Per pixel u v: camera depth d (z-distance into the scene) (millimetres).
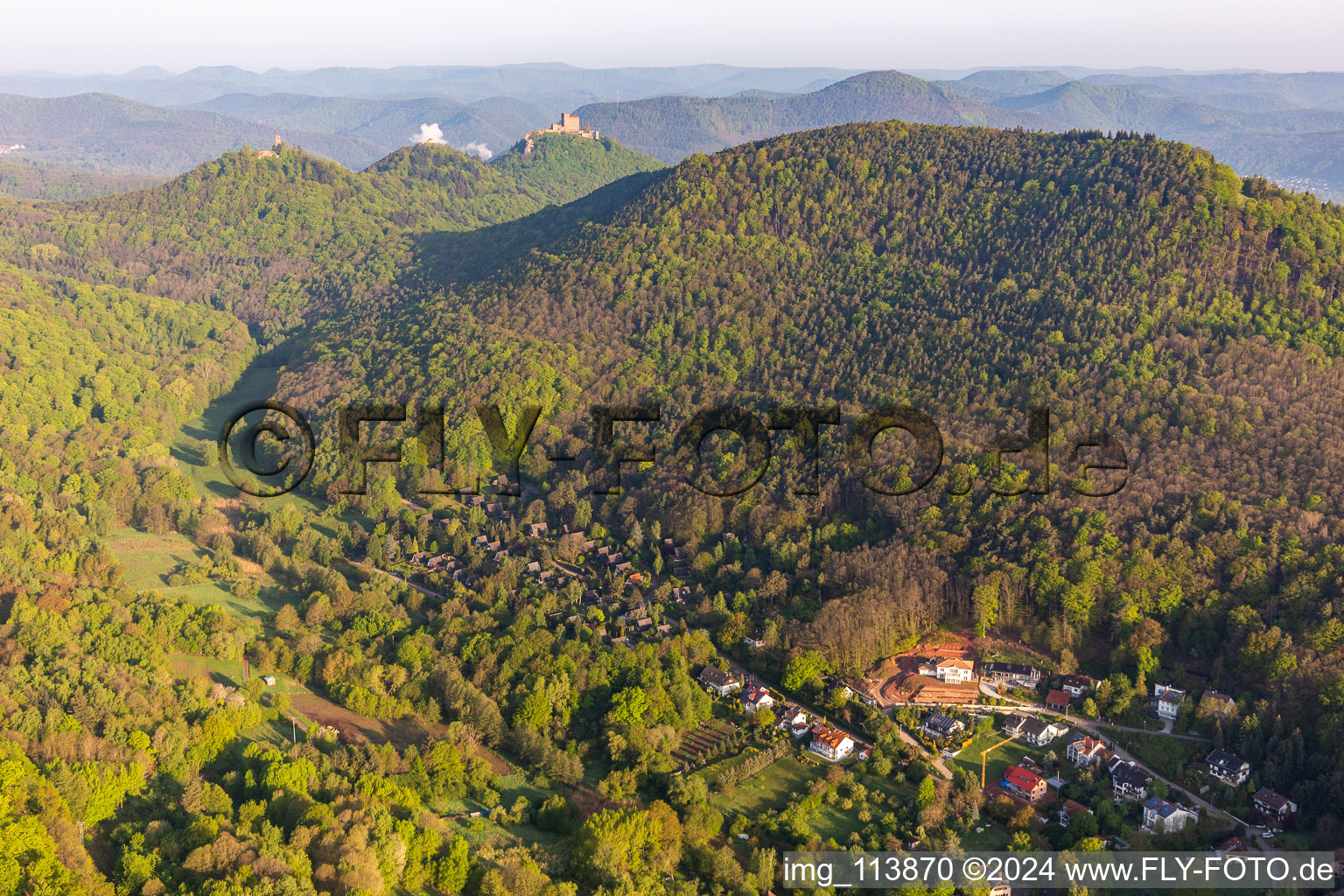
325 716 185000
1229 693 190625
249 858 130250
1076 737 182125
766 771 176250
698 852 153625
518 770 174125
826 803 168250
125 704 167750
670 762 175125
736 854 157000
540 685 188625
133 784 147125
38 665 174125
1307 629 191625
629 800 166125
